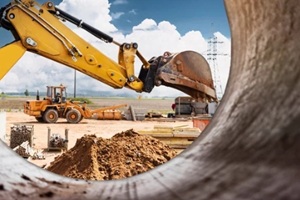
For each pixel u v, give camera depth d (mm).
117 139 13719
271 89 3348
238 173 2869
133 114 54219
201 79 16359
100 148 12539
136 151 12516
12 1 15773
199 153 4223
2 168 4227
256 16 4504
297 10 3396
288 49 3418
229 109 4332
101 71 17266
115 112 54781
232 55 5773
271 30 3990
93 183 4848
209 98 16734
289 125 2652
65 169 12305
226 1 5754
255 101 3561
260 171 2607
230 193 2691
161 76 16172
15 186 3920
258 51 4242
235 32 5668
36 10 16156
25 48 15977
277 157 2539
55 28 16484
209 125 5164
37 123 44094
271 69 3596
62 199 3920
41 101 44906
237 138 3430
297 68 3068
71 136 31641
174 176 4020
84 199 3945
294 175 2270
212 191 2939
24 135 20969
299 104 2695
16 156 5051
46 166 14945
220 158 3457
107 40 17297
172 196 3336
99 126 42594
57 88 45531
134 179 4867
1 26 15836
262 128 3051
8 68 15484
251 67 4270
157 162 12117
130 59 17422
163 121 53062
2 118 22391
